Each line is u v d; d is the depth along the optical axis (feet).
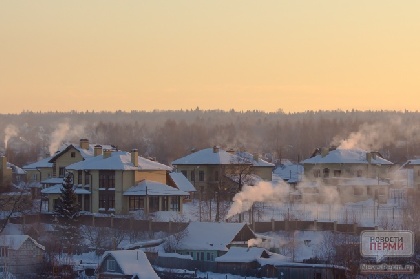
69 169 599.16
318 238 507.30
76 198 538.47
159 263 456.86
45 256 448.24
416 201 617.62
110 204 580.30
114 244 486.38
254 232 509.76
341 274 403.75
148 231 512.22
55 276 428.97
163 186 582.35
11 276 420.77
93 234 514.27
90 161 598.34
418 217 511.40
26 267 438.40
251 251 446.60
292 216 565.12
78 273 433.48
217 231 477.36
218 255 464.65
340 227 515.50
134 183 580.30
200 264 445.37
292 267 417.28
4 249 436.35
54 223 523.29
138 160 596.29
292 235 507.71
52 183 642.63
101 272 410.72
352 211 597.52
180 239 474.08
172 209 577.43
